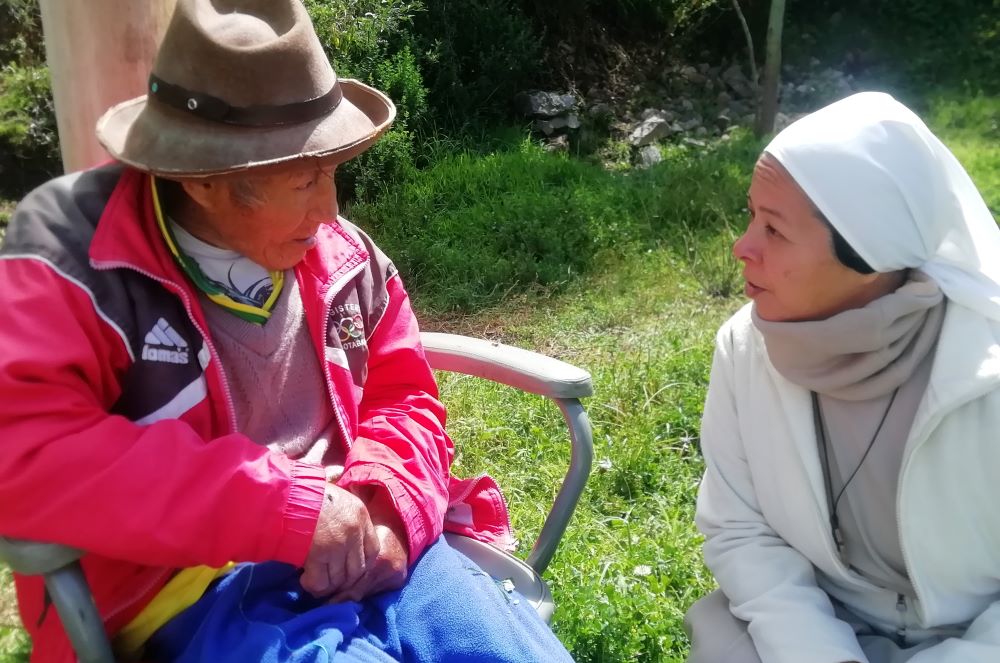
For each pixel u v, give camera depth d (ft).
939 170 4.96
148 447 4.54
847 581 5.50
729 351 5.89
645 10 37.06
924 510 5.04
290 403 5.46
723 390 5.91
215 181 4.76
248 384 5.26
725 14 38.06
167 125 4.76
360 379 5.83
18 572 4.60
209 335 4.98
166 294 4.94
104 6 6.64
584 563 8.61
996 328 5.04
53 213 4.78
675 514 9.89
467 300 17.79
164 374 4.89
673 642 7.68
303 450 5.49
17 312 4.49
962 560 5.13
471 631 5.04
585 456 6.16
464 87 26.86
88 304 4.65
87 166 7.05
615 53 35.53
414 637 5.04
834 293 5.07
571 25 34.24
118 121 5.25
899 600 5.47
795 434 5.37
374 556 5.15
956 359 4.89
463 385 12.92
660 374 13.08
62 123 7.06
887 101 5.07
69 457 4.41
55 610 4.85
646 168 26.76
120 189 4.92
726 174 24.02
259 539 4.67
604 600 7.71
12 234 4.72
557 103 29.89
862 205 4.81
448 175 22.74
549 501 10.15
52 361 4.45
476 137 26.61
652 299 17.80
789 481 5.48
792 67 37.65
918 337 5.07
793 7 40.32
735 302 17.61
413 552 5.36
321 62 4.95
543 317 17.25
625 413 11.99
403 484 5.49
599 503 10.30
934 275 5.00
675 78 35.81
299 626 4.78
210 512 4.56
